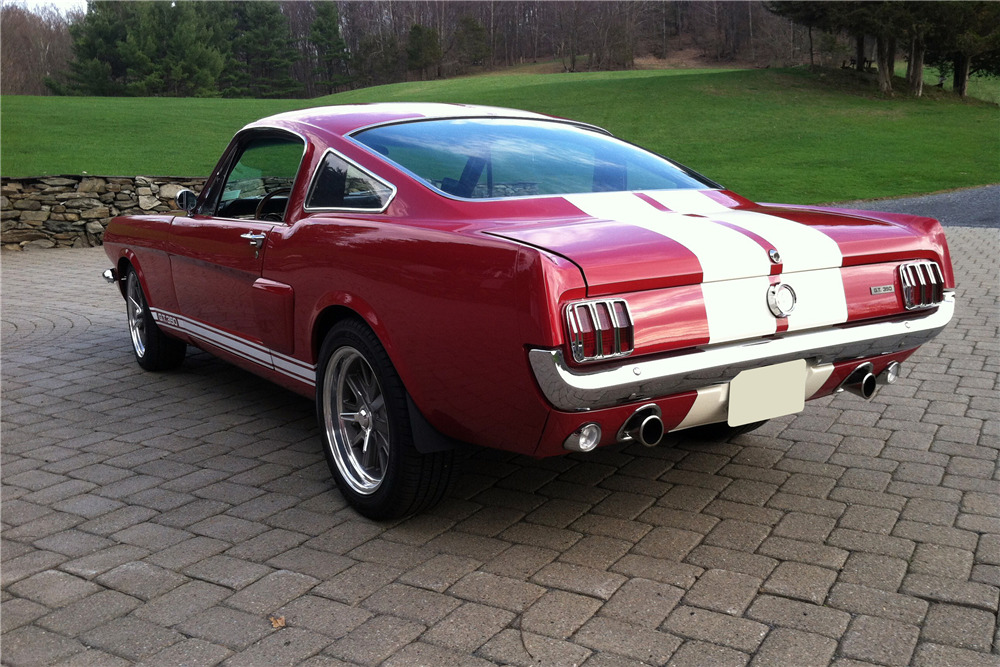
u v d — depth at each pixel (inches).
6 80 3228.3
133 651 89.3
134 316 212.8
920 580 99.8
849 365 113.3
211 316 162.7
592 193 119.7
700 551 108.7
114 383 200.8
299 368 135.9
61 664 87.2
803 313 103.4
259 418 172.1
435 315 101.0
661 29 4291.3
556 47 4293.8
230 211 160.2
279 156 144.3
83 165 933.2
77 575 106.7
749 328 99.3
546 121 143.7
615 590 99.0
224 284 153.6
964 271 354.9
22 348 239.9
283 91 3545.8
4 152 1007.0
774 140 1358.3
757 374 103.7
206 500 130.3
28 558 111.7
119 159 1001.5
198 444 156.6
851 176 1011.3
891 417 163.3
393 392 110.9
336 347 120.8
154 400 185.9
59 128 1285.7
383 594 99.8
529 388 92.2
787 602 95.4
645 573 103.1
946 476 133.0
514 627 91.6
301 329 129.6
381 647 88.5
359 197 122.5
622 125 1541.6
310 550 112.2
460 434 107.2
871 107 1753.2
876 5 1811.0
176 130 1334.9
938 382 187.0
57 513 126.3
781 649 86.2
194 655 88.1
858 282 108.8
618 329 90.4
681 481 133.2
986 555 105.9
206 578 105.0
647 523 117.7
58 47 3289.9
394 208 115.6
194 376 206.1
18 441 160.1
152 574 106.4
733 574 102.3
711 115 1638.8
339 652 87.9
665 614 93.4
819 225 112.3
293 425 167.5
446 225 105.5
